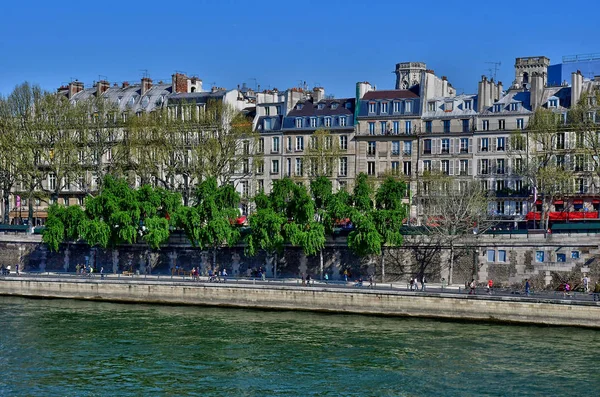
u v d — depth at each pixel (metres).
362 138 140.25
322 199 113.81
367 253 106.31
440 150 136.25
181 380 71.62
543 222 119.12
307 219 109.69
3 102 135.25
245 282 106.31
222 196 114.25
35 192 136.88
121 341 84.81
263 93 153.62
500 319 92.88
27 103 135.75
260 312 100.88
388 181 112.88
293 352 80.44
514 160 130.62
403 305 97.12
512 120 132.38
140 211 116.69
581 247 102.31
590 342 83.81
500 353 79.81
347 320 95.62
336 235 112.81
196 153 130.88
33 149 132.88
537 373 73.50
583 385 70.25
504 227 128.88
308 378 72.19
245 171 135.62
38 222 155.50
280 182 114.19
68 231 117.44
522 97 134.88
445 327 91.44
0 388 69.50
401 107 139.75
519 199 128.88
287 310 101.75
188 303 105.94
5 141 132.50
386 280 110.75
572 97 129.00
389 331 89.25
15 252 127.62
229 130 135.38
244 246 115.81
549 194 123.88
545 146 122.88
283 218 109.75
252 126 144.88
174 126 132.25
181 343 84.06
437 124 136.75
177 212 112.62
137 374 73.31
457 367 75.38
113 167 135.00
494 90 138.38
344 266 112.31
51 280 111.75
